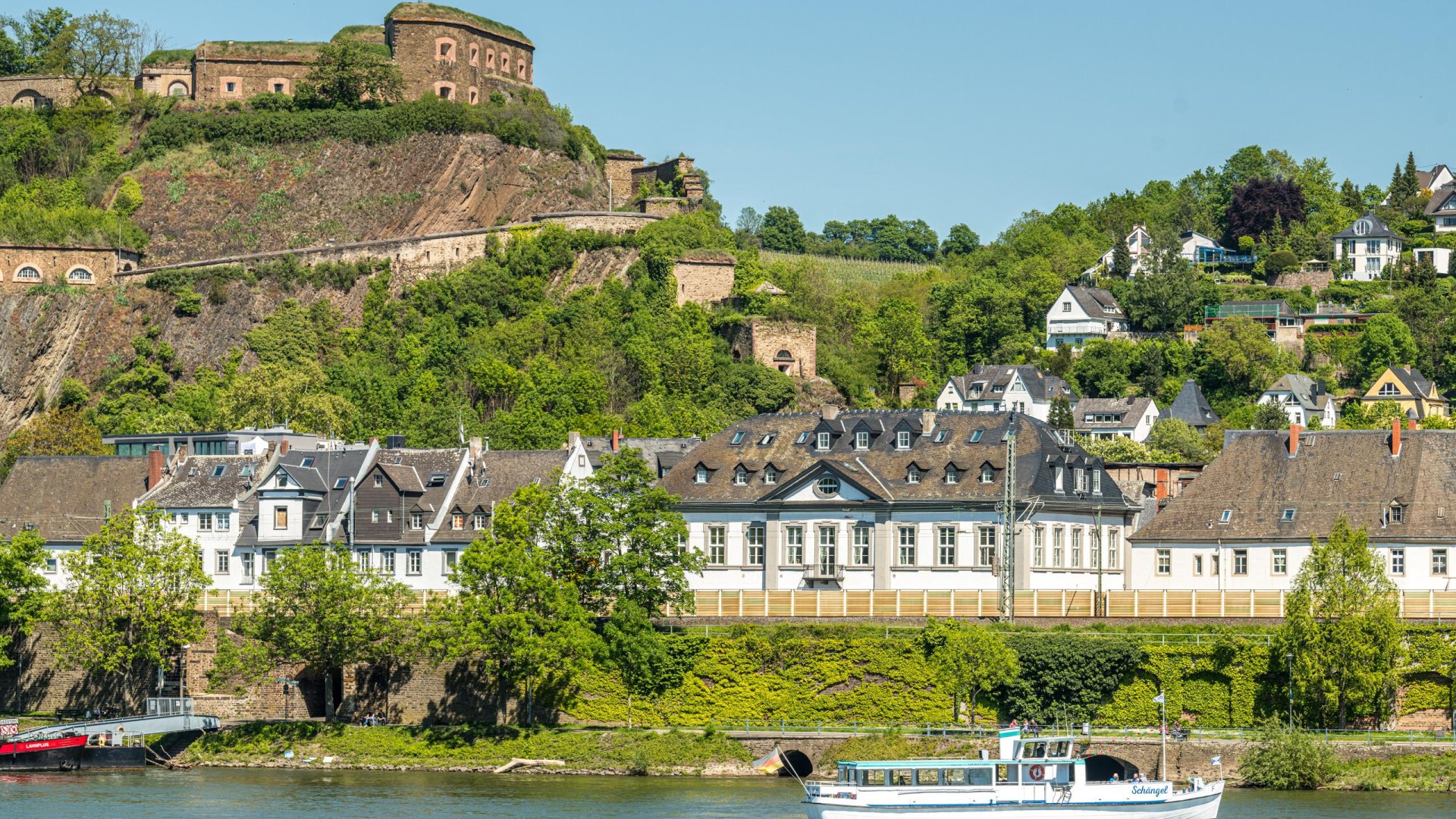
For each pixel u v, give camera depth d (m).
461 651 122.06
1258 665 116.12
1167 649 117.69
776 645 123.69
